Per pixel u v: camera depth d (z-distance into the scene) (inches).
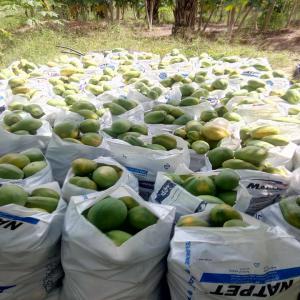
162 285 53.1
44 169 64.7
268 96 109.3
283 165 72.9
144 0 368.5
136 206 51.9
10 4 279.1
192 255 43.6
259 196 64.1
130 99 104.6
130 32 306.5
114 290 46.8
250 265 42.5
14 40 238.5
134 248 45.2
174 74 136.6
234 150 75.1
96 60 159.5
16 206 48.1
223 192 58.6
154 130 85.7
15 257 47.8
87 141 74.6
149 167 67.8
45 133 81.1
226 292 42.6
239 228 44.3
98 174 59.6
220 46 249.9
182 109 97.7
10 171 60.2
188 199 54.7
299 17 383.6
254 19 359.9
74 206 50.1
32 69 144.2
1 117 87.4
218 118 83.3
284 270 43.1
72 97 105.8
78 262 47.1
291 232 52.9
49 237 50.1
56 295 54.6
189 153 72.2
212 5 302.5
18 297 51.0
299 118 90.8
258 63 150.3
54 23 305.4
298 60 224.8
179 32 282.4
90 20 386.6
